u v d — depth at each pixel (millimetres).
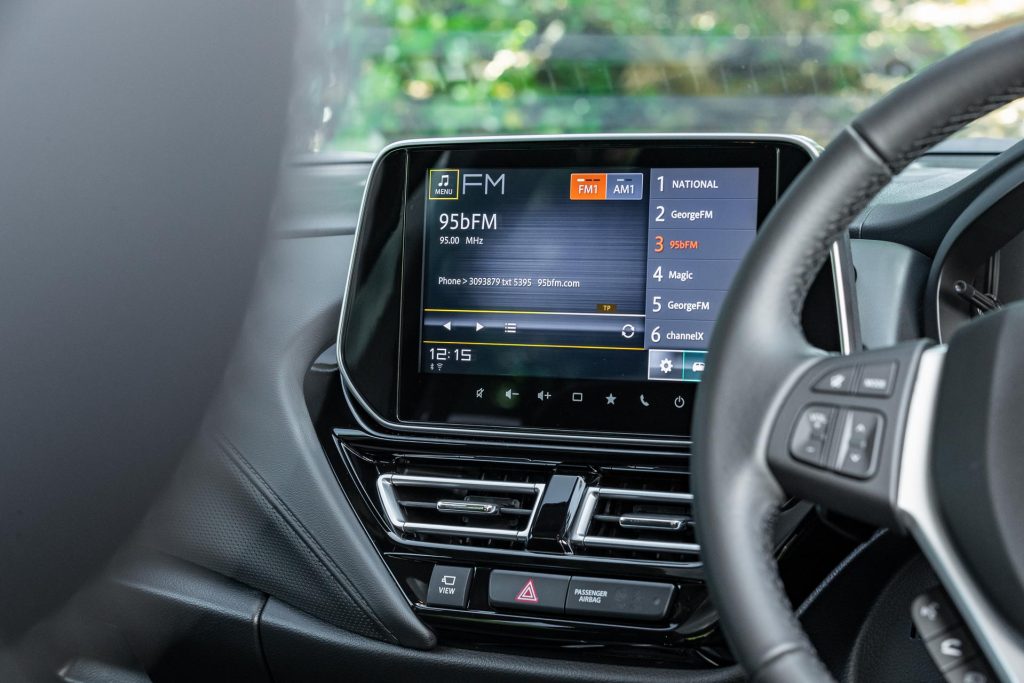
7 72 387
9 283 401
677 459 1106
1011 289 1171
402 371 1178
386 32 4547
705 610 1069
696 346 1107
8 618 491
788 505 1017
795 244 662
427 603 1133
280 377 1215
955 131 659
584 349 1133
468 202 1162
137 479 469
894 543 975
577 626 1099
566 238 1136
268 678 1231
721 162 1099
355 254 1189
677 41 4754
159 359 448
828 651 1005
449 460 1159
